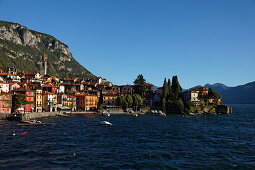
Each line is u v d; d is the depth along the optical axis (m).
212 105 190.62
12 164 38.41
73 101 156.25
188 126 93.00
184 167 39.00
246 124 104.44
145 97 194.88
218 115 166.00
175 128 85.81
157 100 196.88
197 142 59.59
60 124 89.56
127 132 73.56
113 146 52.91
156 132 74.62
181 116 150.50
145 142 58.09
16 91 117.00
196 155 46.62
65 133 68.56
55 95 138.38
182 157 44.94
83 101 161.75
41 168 36.78
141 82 195.12
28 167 37.12
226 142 60.28
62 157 42.97
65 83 198.00
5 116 96.12
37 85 147.75
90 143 55.59
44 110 128.88
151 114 166.25
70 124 90.62
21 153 44.91
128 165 39.28
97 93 186.62
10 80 156.50
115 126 88.25
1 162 39.25
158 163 40.72
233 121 118.75
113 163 40.16
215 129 85.25
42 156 43.34
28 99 117.00
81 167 37.69
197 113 175.50
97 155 44.94
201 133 74.50
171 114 169.12
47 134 66.00
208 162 42.06
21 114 99.25
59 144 53.44
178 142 59.03
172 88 189.62
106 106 172.38
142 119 122.94
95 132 72.25
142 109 177.62
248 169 38.75
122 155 45.34
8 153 44.66
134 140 60.44
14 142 54.22
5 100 102.94
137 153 47.06
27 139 58.09
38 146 50.91
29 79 161.25
